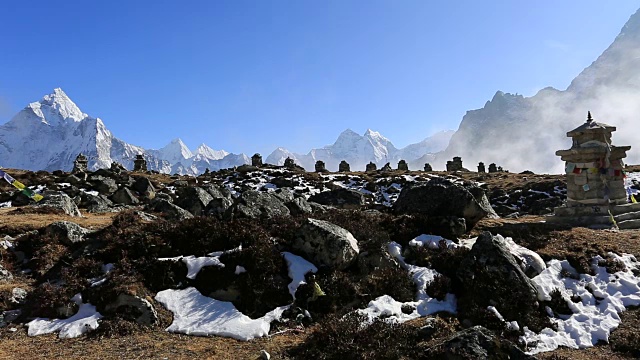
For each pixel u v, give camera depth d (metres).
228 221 16.97
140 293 13.12
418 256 15.56
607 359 10.97
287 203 20.77
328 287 13.55
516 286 13.30
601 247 16.16
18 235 19.23
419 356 10.13
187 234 15.90
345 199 29.45
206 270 14.12
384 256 14.95
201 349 11.04
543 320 12.65
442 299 13.55
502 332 12.07
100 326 12.05
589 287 14.20
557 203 35.50
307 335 11.85
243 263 14.24
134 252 15.26
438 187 18.83
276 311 12.98
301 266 14.43
